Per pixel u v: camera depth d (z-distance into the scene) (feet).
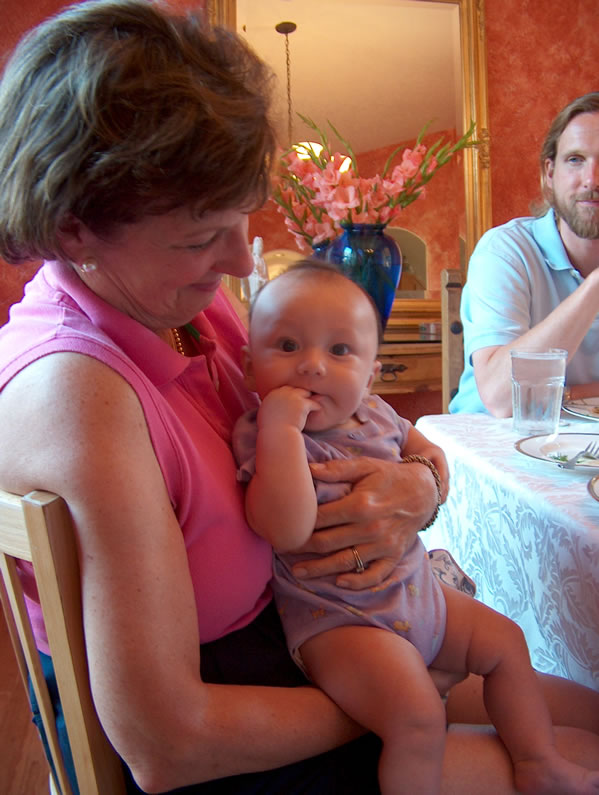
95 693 1.69
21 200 1.68
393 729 2.05
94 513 1.62
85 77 1.56
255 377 2.58
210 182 1.65
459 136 9.06
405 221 8.95
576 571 2.42
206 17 1.89
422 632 2.37
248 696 1.97
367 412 2.88
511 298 5.19
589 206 5.07
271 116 1.80
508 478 2.98
